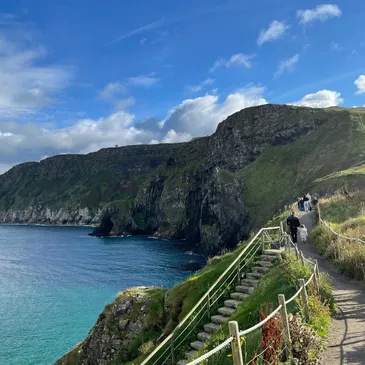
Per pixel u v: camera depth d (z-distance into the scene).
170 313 19.86
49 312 47.56
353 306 13.34
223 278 19.23
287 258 17.41
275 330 8.20
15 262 89.31
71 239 151.75
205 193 131.75
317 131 139.62
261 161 135.88
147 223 192.50
